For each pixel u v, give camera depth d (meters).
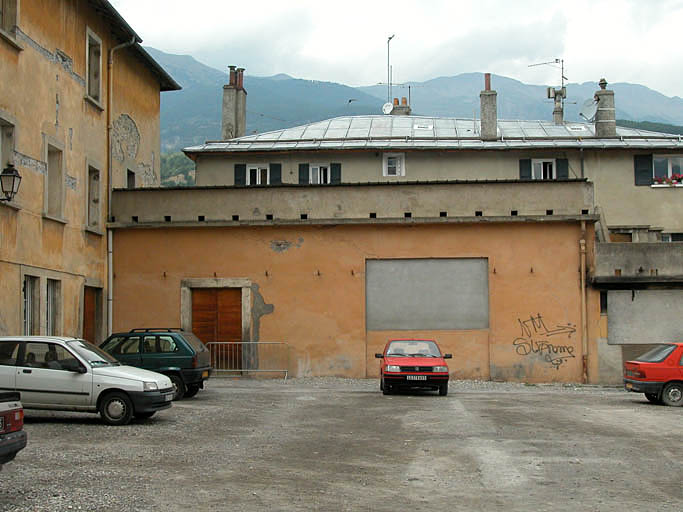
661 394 19.30
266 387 23.19
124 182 28.98
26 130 20.25
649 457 11.65
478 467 10.66
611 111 36.62
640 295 26.23
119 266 27.08
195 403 18.27
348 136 37.22
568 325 26.19
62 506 7.98
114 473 9.77
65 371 14.21
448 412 17.03
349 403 18.83
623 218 34.44
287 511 8.03
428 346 22.38
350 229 26.84
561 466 10.84
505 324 26.30
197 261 27.00
